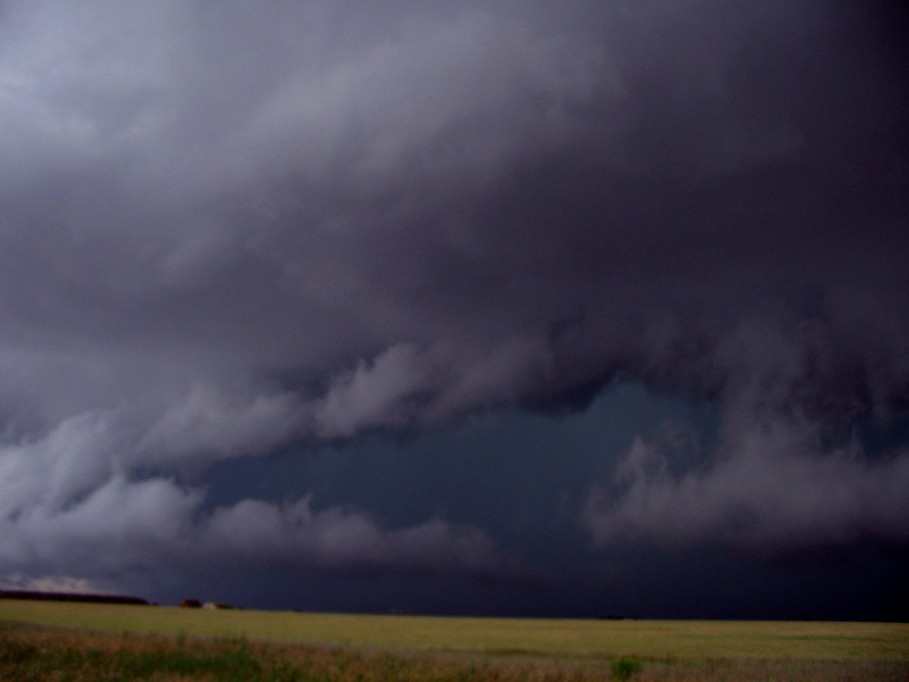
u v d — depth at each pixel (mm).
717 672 23797
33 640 27016
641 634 54531
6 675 18922
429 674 20672
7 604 77688
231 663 22203
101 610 75500
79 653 23141
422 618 93000
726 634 54344
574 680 20656
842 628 67188
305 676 20281
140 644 27469
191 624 55125
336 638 43344
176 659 22578
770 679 21859
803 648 39312
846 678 22719
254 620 69250
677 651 36375
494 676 20688
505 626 67312
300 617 84562
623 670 22578
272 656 24891
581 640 45281
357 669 21484
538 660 28719
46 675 19125
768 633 57188
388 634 50094
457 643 41031
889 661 31000
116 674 19375
